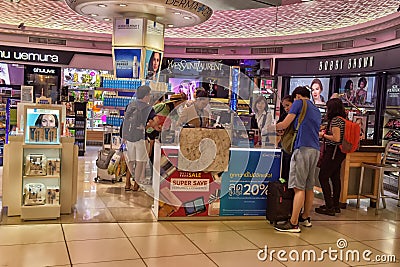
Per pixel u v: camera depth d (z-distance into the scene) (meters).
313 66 10.15
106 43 12.11
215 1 7.16
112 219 4.60
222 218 4.85
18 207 4.48
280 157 4.93
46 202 4.43
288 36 10.55
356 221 5.12
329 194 5.36
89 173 7.47
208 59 11.91
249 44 11.32
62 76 11.96
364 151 5.88
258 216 4.95
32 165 4.37
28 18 10.58
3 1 8.82
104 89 8.59
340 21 8.92
